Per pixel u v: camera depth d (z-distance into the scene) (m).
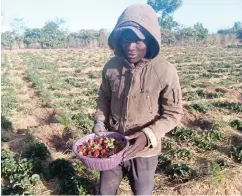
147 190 1.28
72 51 19.67
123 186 2.34
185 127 3.84
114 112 1.29
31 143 3.21
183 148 3.10
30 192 2.30
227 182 2.39
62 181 2.42
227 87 6.72
